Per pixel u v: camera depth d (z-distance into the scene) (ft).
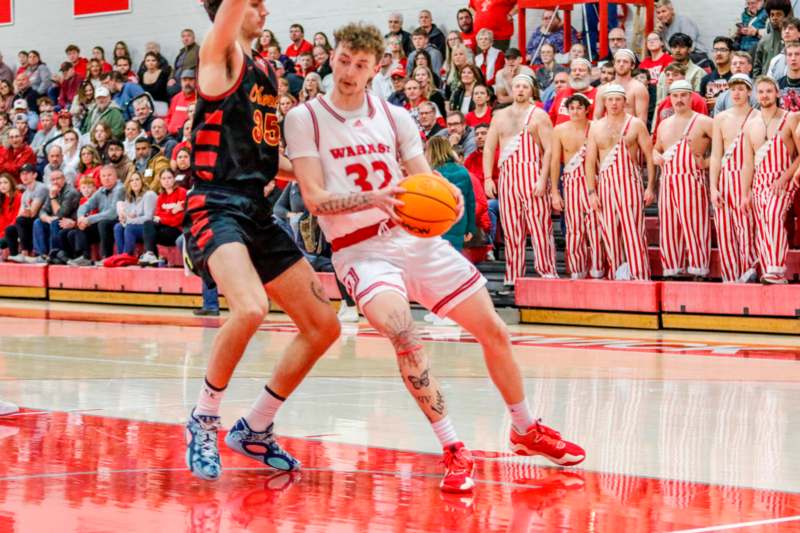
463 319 17.49
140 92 76.43
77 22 88.84
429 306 17.72
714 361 34.83
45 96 83.20
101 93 74.90
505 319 51.34
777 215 44.93
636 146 48.06
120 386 28.30
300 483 16.72
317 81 63.41
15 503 15.23
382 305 16.57
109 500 15.47
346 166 17.52
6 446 19.74
